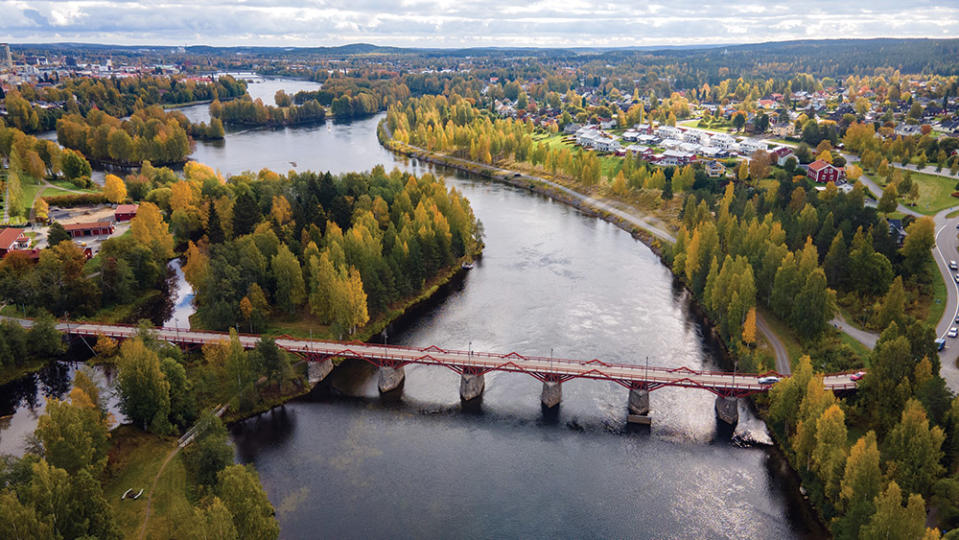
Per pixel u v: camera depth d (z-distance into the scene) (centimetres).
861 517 9775
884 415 12600
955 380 14088
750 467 12988
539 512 11912
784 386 13000
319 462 13188
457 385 16075
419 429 14325
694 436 14000
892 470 10681
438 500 12175
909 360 12744
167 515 11325
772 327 17562
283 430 14225
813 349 16225
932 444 10644
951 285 18575
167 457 12775
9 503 8775
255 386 15112
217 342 15400
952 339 15788
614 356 17000
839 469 10875
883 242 19200
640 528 11550
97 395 12775
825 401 11731
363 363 17012
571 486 12594
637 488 12519
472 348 17500
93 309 18862
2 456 12138
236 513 9681
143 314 19325
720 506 12000
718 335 18112
